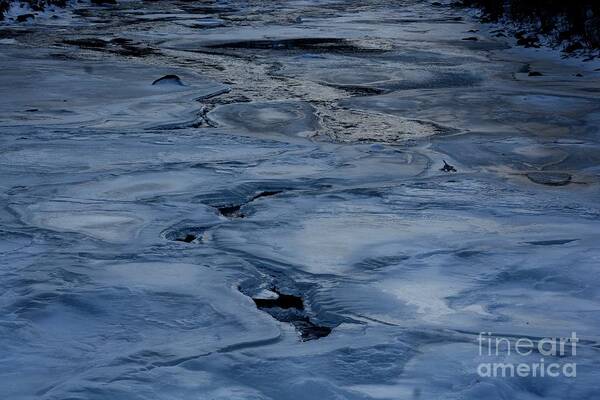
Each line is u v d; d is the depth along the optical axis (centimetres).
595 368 480
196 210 902
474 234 813
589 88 1789
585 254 724
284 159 1155
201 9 4025
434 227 839
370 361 494
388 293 648
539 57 2311
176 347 523
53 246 768
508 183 1063
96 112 1498
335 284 673
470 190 1009
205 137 1302
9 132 1304
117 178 1031
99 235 806
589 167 1162
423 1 4678
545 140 1318
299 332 595
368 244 777
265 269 722
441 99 1678
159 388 458
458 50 2475
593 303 617
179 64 2167
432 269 704
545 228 838
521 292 646
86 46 2522
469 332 557
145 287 645
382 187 1012
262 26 3180
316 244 780
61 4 3884
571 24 2580
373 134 1373
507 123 1455
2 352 519
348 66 2148
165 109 1537
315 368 487
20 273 675
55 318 579
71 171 1070
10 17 3297
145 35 2839
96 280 660
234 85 1853
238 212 941
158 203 927
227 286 662
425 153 1224
